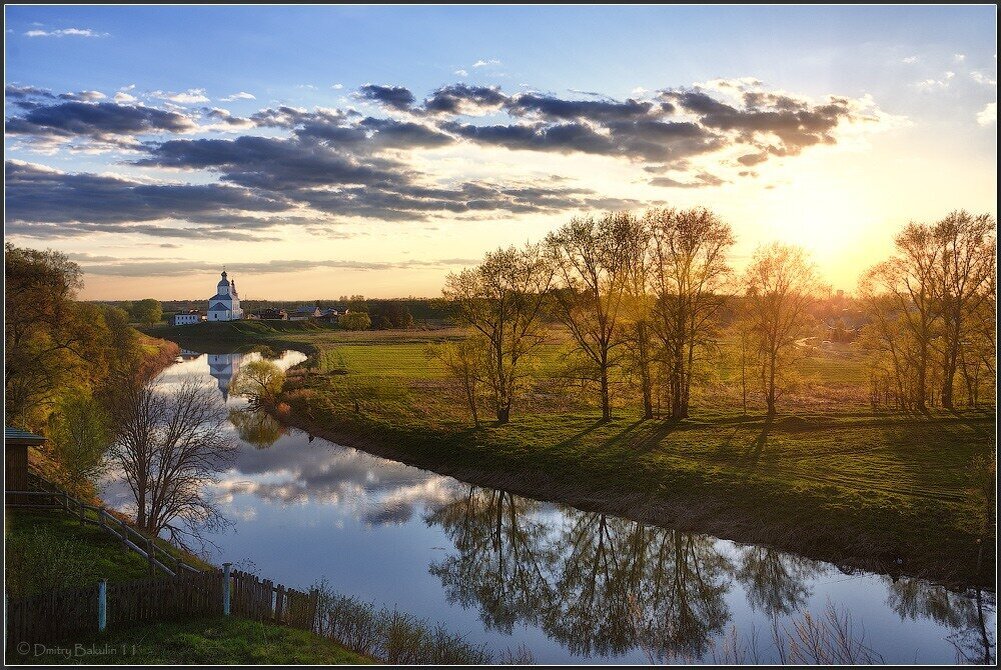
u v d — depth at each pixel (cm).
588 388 5534
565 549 3328
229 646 1689
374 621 2103
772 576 2862
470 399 5394
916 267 5303
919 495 3192
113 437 3600
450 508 3928
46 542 2123
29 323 4453
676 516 3522
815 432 4534
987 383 5225
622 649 2314
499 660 2095
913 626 2352
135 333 8331
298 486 4347
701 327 5156
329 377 8600
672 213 5038
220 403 7469
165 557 2409
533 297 5244
